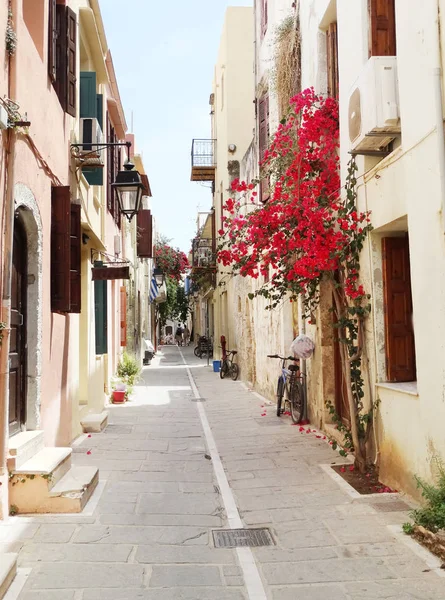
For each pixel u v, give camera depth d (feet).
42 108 20.52
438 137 15.83
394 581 13.08
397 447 19.62
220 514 18.19
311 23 31.24
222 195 76.23
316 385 32.27
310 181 25.73
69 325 26.53
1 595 12.10
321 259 22.43
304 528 16.76
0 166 16.05
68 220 22.41
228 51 71.61
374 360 21.66
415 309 17.63
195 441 29.84
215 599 12.37
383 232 21.57
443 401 15.98
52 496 17.66
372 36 21.39
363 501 18.81
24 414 20.17
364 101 19.88
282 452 26.73
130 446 28.30
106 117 40.32
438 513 14.94
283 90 36.37
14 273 19.30
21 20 17.70
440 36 15.90
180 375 69.77
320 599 12.32
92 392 36.81
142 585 13.00
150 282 111.24
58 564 14.01
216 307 86.22
